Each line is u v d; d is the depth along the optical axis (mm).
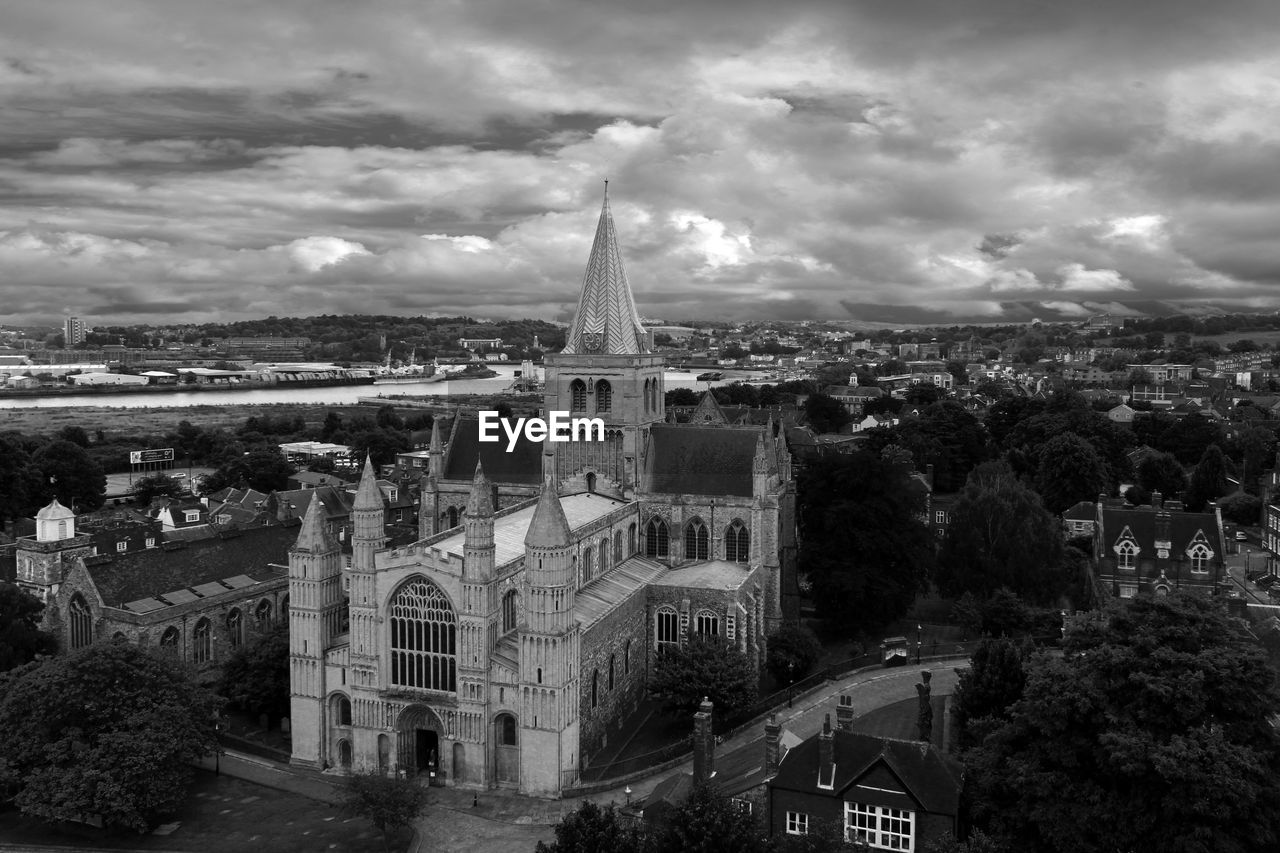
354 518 113500
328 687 116062
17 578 141000
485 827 101000
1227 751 71562
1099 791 76562
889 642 141875
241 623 144875
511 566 115875
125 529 160375
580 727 112750
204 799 108250
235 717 130375
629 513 148750
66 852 96438
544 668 106500
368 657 113688
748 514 147250
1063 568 163625
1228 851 70062
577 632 110000
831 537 155875
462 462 162000
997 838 77750
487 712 109750
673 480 152750
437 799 107750
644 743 121562
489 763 110188
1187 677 75625
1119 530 164125
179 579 141500
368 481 113625
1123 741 73688
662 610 137000
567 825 75688
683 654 121562
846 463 157250
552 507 106312
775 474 155125
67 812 93625
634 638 133125
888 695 128750
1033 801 78812
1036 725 79938
